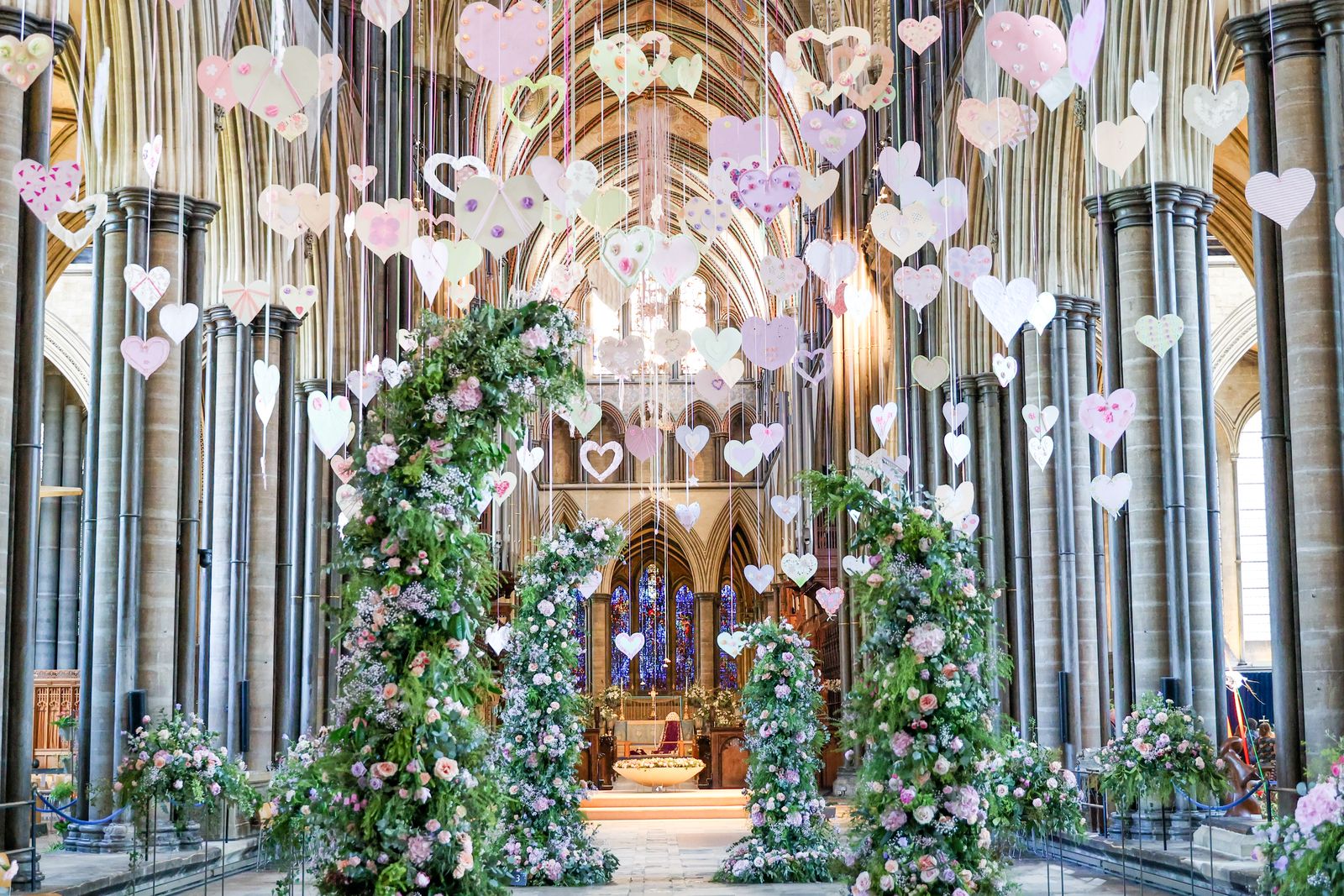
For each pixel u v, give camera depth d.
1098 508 19.59
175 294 16.55
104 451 16.17
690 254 11.70
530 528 46.03
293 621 22.31
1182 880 13.35
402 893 9.10
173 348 16.48
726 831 24.55
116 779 13.57
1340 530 11.08
